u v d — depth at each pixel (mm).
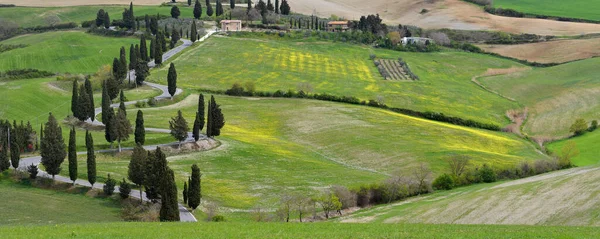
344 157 173875
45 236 67438
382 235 69125
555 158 163250
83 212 114625
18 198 119562
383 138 187625
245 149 168750
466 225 78625
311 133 194750
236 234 69312
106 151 158000
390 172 157750
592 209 91375
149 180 118688
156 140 167750
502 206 102188
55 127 134375
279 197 133000
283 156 165750
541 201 100125
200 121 176125
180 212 116938
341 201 128250
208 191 134750
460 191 133750
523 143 199000
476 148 186125
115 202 122750
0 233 69188
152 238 67125
